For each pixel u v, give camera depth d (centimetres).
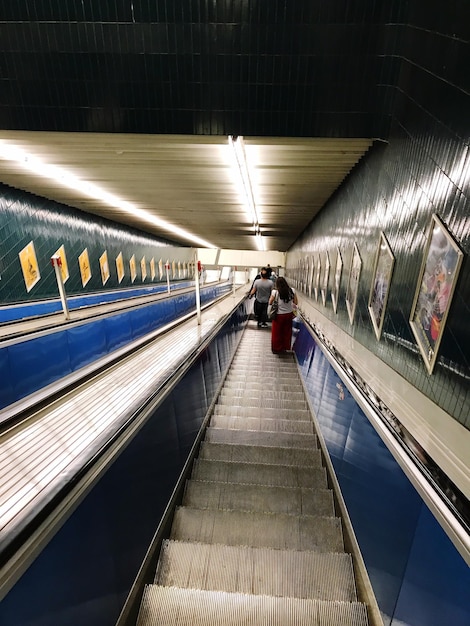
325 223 430
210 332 390
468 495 99
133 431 145
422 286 152
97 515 115
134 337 495
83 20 180
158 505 170
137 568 141
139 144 242
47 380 292
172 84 191
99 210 634
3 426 210
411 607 105
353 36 172
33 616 82
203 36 180
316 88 184
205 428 294
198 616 130
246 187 370
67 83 194
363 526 156
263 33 177
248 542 175
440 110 137
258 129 195
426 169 149
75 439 169
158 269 1188
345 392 219
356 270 263
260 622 127
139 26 179
